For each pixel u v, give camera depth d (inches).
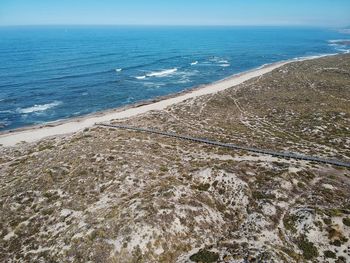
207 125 3046.3
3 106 4178.2
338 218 1408.7
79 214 1598.2
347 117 3139.8
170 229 1409.9
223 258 1249.4
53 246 1416.1
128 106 4261.8
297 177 1782.7
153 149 2310.5
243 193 1648.6
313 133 2787.9
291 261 1242.0
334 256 1255.5
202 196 1662.2
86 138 2598.4
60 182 1891.0
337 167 2006.6
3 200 1782.7
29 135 3174.2
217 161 2073.1
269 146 2405.3
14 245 1481.3
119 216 1491.1
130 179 1847.9
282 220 1467.8
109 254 1309.1
